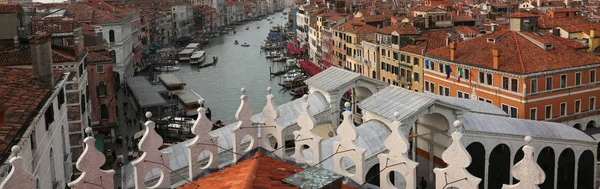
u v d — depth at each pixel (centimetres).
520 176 1201
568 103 6306
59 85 3681
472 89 6738
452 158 1300
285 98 10494
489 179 4359
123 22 11888
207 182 1548
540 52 6381
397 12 14312
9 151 2356
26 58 4569
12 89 3153
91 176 1442
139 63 14675
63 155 4019
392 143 1443
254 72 13512
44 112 3188
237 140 1697
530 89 6028
